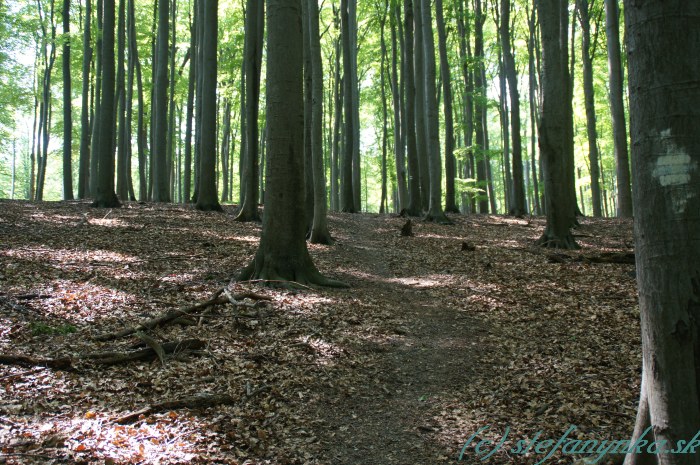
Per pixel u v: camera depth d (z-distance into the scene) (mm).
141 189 23875
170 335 6281
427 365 6199
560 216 13555
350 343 6660
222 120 37875
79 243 10781
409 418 4910
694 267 2342
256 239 12820
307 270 9203
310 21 12523
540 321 7750
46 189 57344
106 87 15586
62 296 7180
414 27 19719
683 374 2377
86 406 4512
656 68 2387
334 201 31359
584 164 36500
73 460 3617
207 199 16969
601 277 10055
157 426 4270
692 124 2330
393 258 12516
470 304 8719
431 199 18453
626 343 6629
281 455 4125
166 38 20141
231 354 5941
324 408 5020
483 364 6230
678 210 2346
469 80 28609
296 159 9086
